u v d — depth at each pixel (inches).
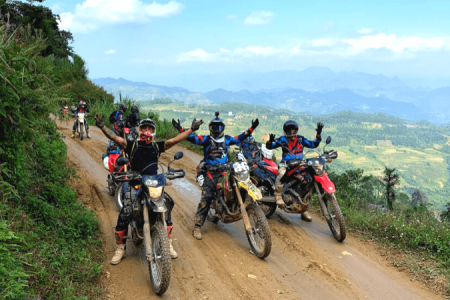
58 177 288.2
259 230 225.0
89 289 173.6
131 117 391.5
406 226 268.5
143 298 176.2
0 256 147.8
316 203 337.4
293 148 283.4
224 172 243.9
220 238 256.5
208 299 179.5
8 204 199.8
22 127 205.6
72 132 703.1
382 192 393.4
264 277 203.6
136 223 204.8
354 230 278.8
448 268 215.2
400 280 205.8
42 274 165.0
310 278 204.4
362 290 193.3
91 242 224.1
